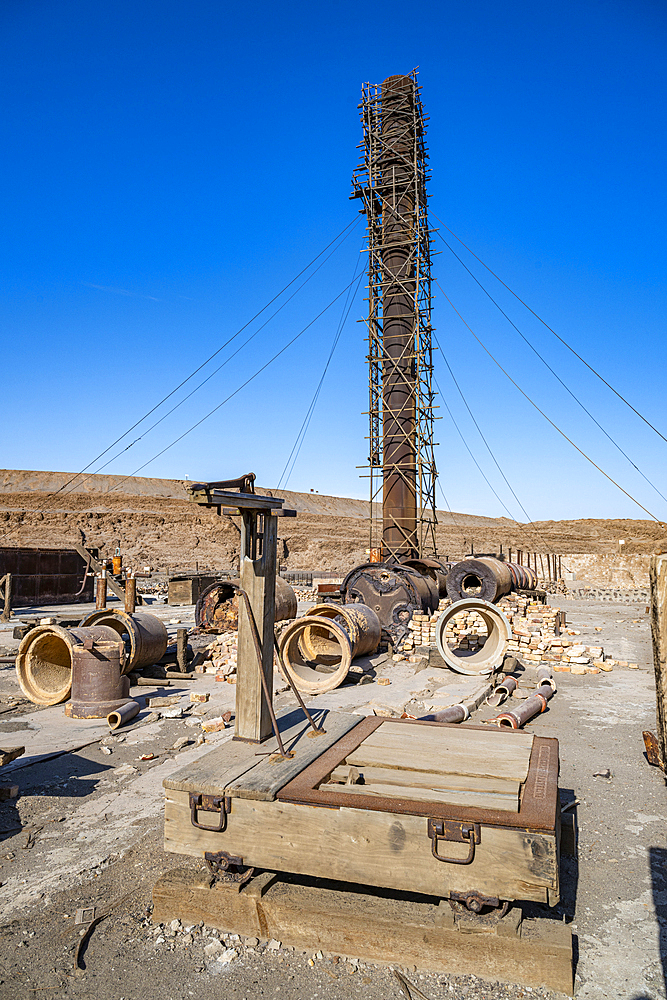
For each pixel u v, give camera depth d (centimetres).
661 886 498
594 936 430
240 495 488
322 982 375
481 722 983
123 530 7112
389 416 2353
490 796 411
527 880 361
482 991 366
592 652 1523
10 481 9981
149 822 606
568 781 730
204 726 917
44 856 539
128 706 984
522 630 1555
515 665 1355
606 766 782
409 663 1503
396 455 2322
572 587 4662
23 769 761
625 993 367
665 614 183
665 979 381
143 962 396
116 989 372
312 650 1382
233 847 423
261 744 514
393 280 2386
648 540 8281
